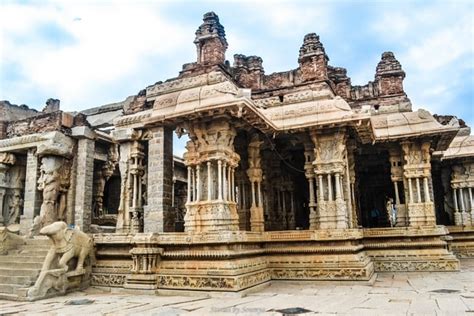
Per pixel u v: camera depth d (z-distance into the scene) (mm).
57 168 23156
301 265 15500
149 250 13469
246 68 21203
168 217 17656
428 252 18297
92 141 25156
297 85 19469
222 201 13523
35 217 22297
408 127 19812
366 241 19297
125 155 20156
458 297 10617
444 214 28422
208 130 14164
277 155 21188
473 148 25625
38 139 23516
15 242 16938
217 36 18844
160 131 18172
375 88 23391
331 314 8594
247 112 13656
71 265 14344
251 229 17125
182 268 13156
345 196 16906
